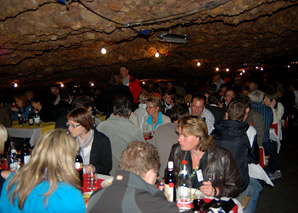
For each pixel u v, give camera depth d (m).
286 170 4.94
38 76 8.34
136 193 1.31
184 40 5.18
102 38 4.98
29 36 4.37
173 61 9.79
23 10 3.50
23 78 8.30
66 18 3.89
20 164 2.66
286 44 8.77
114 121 2.83
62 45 5.36
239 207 1.90
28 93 6.28
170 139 2.75
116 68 9.47
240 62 11.75
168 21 4.10
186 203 1.79
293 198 3.87
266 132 4.02
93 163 2.67
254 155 2.69
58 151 1.41
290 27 5.93
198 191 2.08
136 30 4.60
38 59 6.74
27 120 5.69
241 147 2.40
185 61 10.34
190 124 2.05
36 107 5.60
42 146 1.42
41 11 3.85
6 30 4.18
